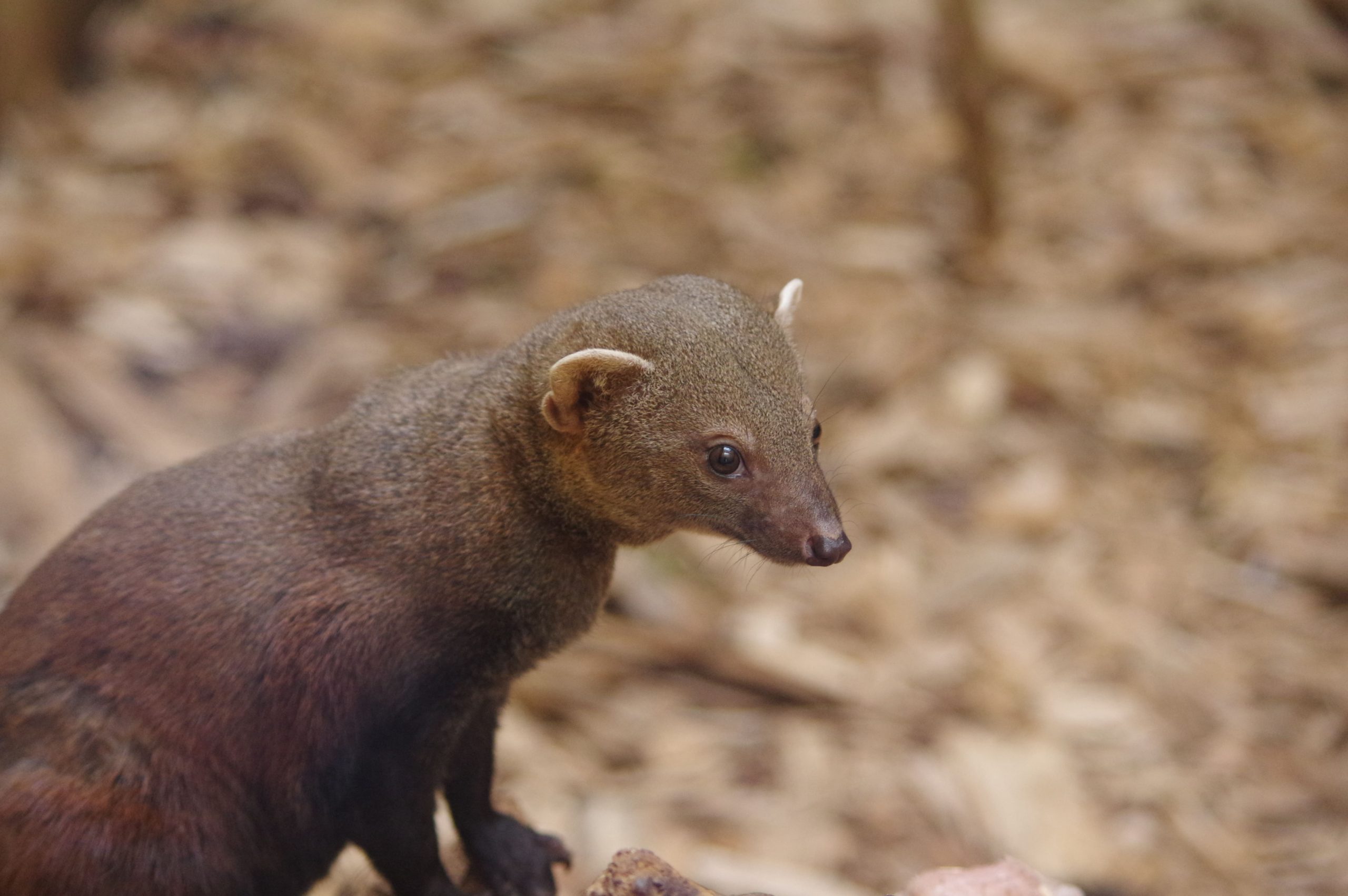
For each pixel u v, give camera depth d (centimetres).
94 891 610
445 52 1848
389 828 646
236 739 625
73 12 1748
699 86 1827
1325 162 1739
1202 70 1864
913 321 1521
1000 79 1838
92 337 1411
